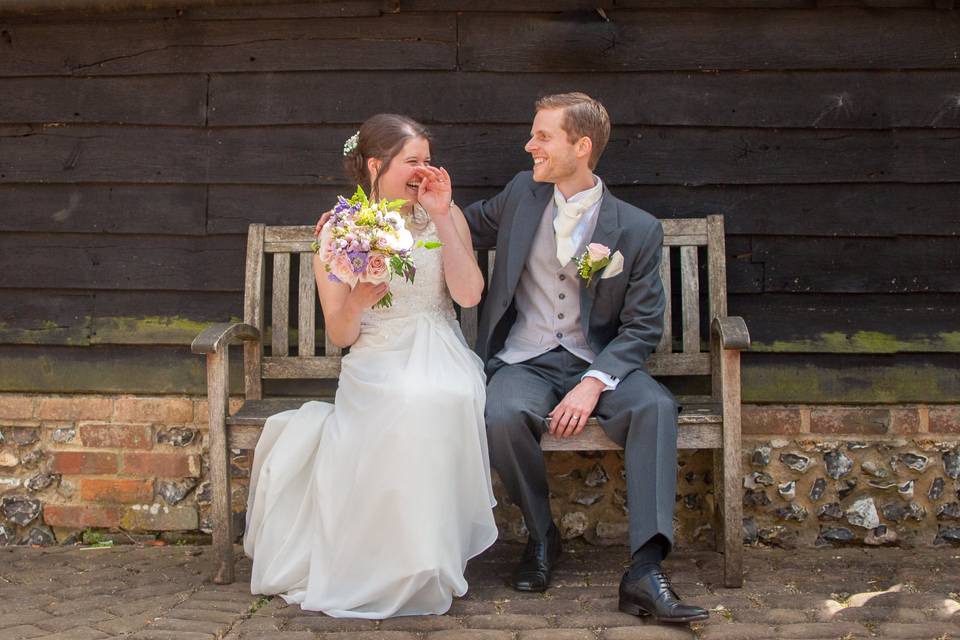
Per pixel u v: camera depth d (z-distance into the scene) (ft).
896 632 8.11
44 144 11.69
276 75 11.48
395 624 8.44
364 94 11.43
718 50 11.19
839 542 11.19
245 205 11.60
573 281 10.20
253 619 8.59
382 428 8.78
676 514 11.32
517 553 10.91
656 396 9.25
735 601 9.01
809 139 11.24
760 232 11.28
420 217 10.03
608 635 8.11
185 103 11.55
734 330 9.36
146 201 11.67
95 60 11.60
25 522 11.69
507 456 9.31
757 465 11.27
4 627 8.43
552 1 11.25
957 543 11.14
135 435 11.64
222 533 9.78
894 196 11.21
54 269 11.75
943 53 11.09
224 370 9.81
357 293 8.96
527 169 11.39
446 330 9.89
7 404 11.76
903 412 11.21
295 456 9.45
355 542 8.80
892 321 11.23
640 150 11.32
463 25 11.32
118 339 11.70
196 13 11.48
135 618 8.61
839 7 11.12
